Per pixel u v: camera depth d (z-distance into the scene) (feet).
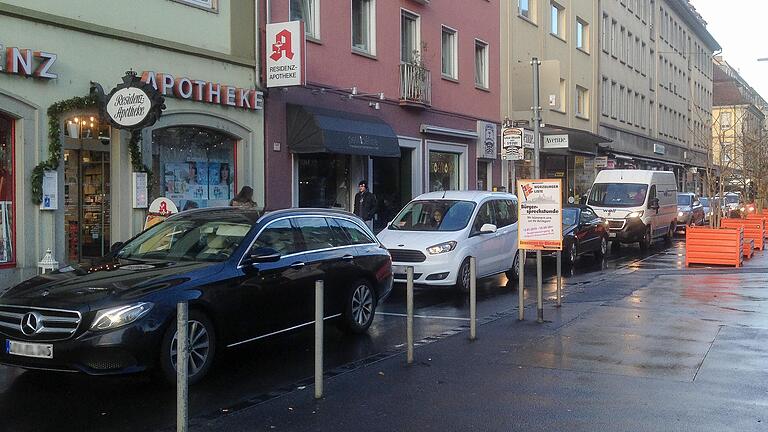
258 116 49.65
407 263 39.37
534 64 49.24
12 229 35.58
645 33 148.05
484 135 80.38
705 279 45.78
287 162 52.54
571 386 20.74
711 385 20.77
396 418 17.97
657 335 27.71
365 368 23.09
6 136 35.40
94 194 39.70
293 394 20.15
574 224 56.95
